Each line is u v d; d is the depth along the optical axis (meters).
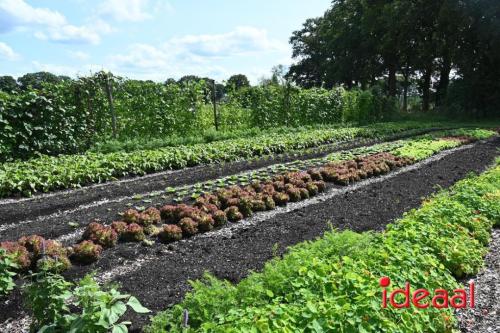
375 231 7.16
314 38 60.53
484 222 6.79
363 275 4.04
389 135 20.30
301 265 4.27
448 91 31.36
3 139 11.08
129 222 6.92
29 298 3.64
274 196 8.65
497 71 29.84
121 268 5.68
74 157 11.59
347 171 10.91
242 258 5.86
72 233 6.70
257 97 20.53
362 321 3.43
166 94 15.96
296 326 3.33
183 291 4.85
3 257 4.95
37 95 11.95
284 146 15.05
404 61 39.06
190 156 12.38
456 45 30.64
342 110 26.28
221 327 3.15
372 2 39.31
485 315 4.58
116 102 14.71
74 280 4.98
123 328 3.19
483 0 28.03
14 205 8.20
